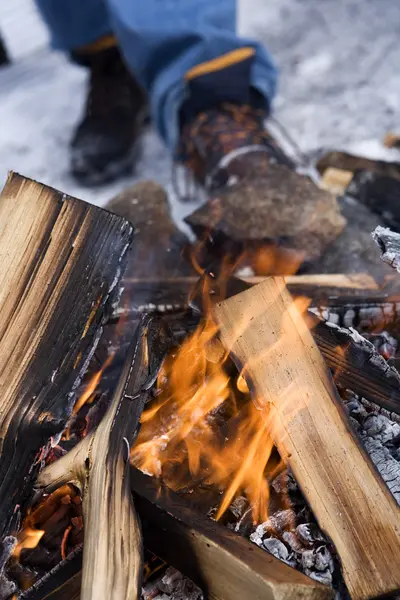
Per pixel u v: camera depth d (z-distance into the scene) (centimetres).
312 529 96
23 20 285
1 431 94
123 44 177
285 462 98
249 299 105
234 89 170
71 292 97
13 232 98
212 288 111
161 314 118
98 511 93
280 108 211
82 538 99
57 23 193
